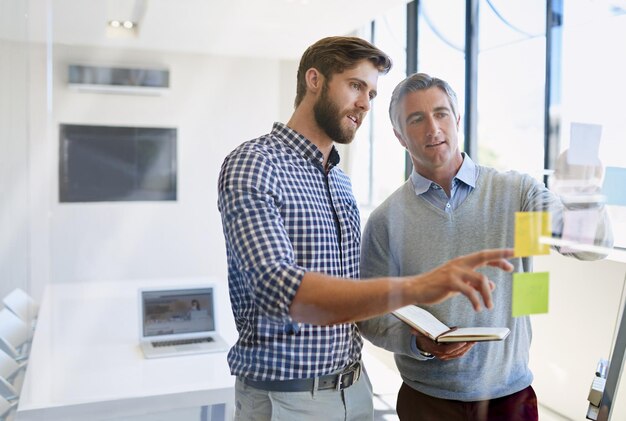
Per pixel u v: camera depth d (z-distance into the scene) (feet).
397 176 4.09
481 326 3.90
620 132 4.50
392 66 3.91
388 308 3.36
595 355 4.02
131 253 5.80
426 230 3.96
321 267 3.54
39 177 5.66
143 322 5.82
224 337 5.74
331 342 3.61
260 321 3.50
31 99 5.57
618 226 4.26
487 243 3.93
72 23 5.37
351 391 3.76
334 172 3.78
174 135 5.57
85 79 5.53
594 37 4.51
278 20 5.05
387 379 4.01
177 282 5.74
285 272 2.96
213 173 5.69
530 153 4.50
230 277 3.54
